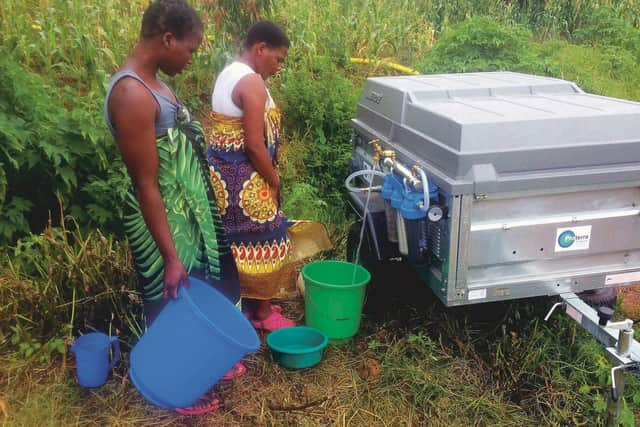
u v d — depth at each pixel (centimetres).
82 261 330
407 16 832
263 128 294
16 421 259
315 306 321
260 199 301
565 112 282
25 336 300
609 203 280
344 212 462
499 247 274
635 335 334
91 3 579
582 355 308
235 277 281
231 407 279
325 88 546
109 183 368
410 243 292
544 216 275
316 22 699
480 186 258
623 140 274
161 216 231
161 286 258
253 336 247
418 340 317
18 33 513
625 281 295
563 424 275
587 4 991
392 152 322
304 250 344
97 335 289
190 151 245
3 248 343
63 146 358
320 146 514
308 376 303
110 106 221
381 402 286
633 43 888
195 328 230
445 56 650
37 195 373
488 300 279
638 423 279
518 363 301
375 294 347
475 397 289
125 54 542
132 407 275
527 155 263
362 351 322
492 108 301
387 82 379
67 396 278
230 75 290
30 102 367
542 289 285
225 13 488
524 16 974
